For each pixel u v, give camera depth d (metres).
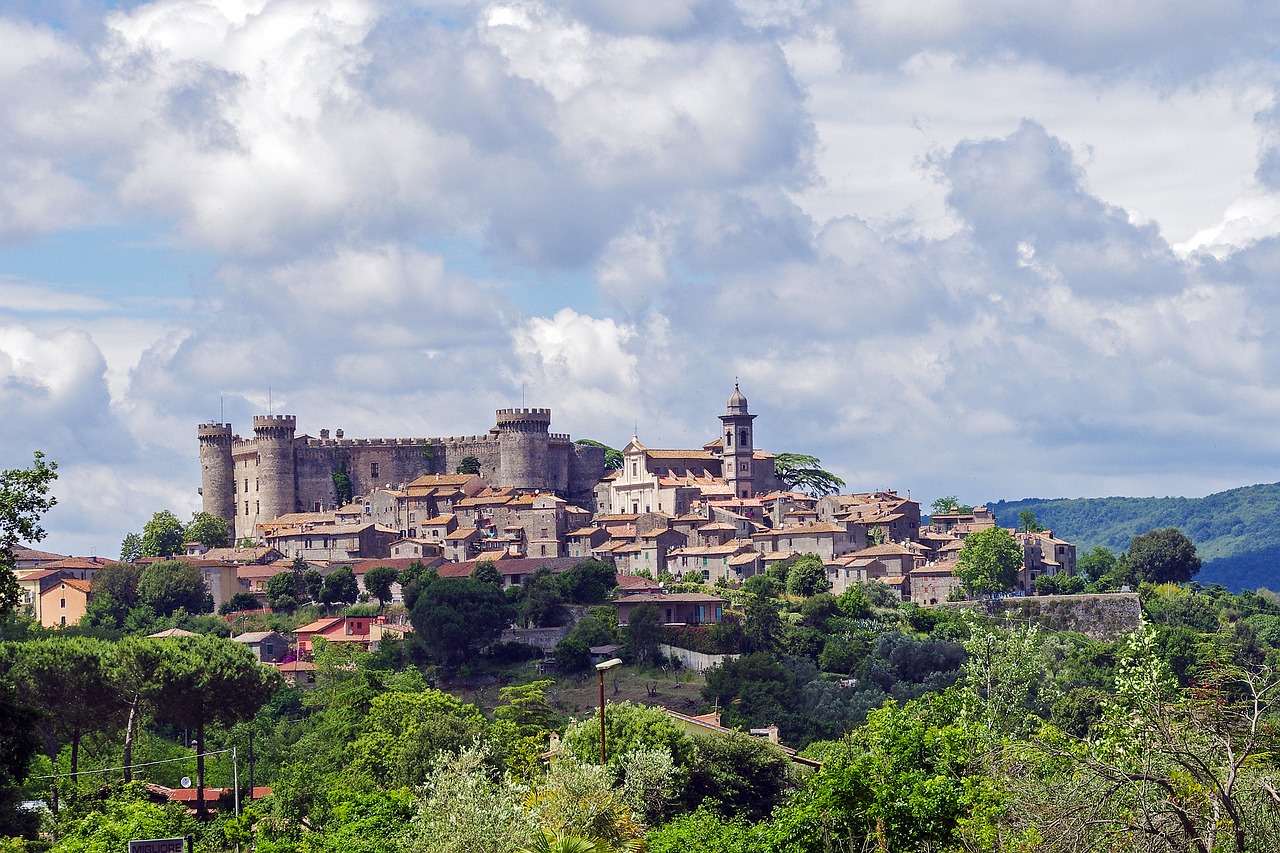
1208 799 60.44
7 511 105.88
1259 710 62.91
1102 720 67.88
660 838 104.06
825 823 76.62
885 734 82.31
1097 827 62.06
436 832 102.94
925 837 72.75
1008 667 101.00
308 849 124.81
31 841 127.69
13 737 101.38
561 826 95.19
